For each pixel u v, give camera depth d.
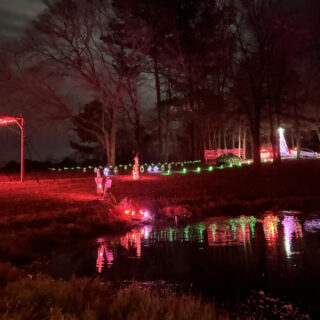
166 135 49.47
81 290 6.19
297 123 49.38
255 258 8.81
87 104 47.25
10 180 30.75
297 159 49.50
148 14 39.78
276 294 6.54
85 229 12.38
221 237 11.42
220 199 19.45
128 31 40.88
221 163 47.06
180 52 34.03
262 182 26.14
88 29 40.75
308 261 8.41
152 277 7.62
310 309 5.88
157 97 48.53
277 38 29.72
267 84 32.16
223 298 6.37
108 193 18.75
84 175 38.88
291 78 32.81
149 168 42.50
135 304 5.46
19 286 5.96
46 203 16.48
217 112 36.66
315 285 6.90
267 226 13.01
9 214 13.79
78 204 16.41
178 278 7.52
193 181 27.72
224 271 7.89
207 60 32.38
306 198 19.14
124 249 10.25
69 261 9.16
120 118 51.69
